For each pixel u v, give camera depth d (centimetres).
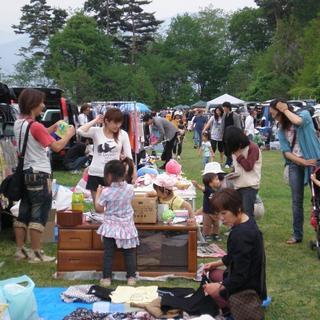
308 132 583
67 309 407
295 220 611
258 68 5306
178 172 736
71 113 1366
